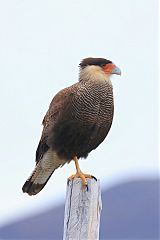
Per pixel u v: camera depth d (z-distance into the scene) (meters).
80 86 16.12
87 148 16.30
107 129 16.34
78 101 16.02
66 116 16.05
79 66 16.47
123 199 120.75
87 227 12.70
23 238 112.38
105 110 16.14
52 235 109.69
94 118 16.06
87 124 16.05
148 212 117.50
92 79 16.14
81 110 16.02
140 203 119.25
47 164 16.36
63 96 16.14
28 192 16.44
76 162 16.27
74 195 12.83
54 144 16.16
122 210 117.38
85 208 12.77
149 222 116.12
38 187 16.47
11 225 113.81
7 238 112.75
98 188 12.89
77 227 12.72
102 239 113.38
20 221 114.50
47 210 114.38
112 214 117.00
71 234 12.70
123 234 114.00
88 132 16.09
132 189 123.44
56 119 16.11
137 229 115.31
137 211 117.31
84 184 12.82
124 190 122.56
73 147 16.17
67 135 16.08
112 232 114.69
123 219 115.69
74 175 15.24
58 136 16.11
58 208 113.44
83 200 12.79
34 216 114.12
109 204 119.94
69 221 12.77
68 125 16.05
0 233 113.31
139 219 116.19
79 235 12.68
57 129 16.09
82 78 16.28
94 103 16.05
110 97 16.22
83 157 16.52
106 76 16.25
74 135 16.06
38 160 16.48
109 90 16.20
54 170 16.48
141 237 115.75
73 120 16.03
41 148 16.39
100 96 16.08
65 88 16.33
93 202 12.80
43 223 111.00
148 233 114.94
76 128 16.03
